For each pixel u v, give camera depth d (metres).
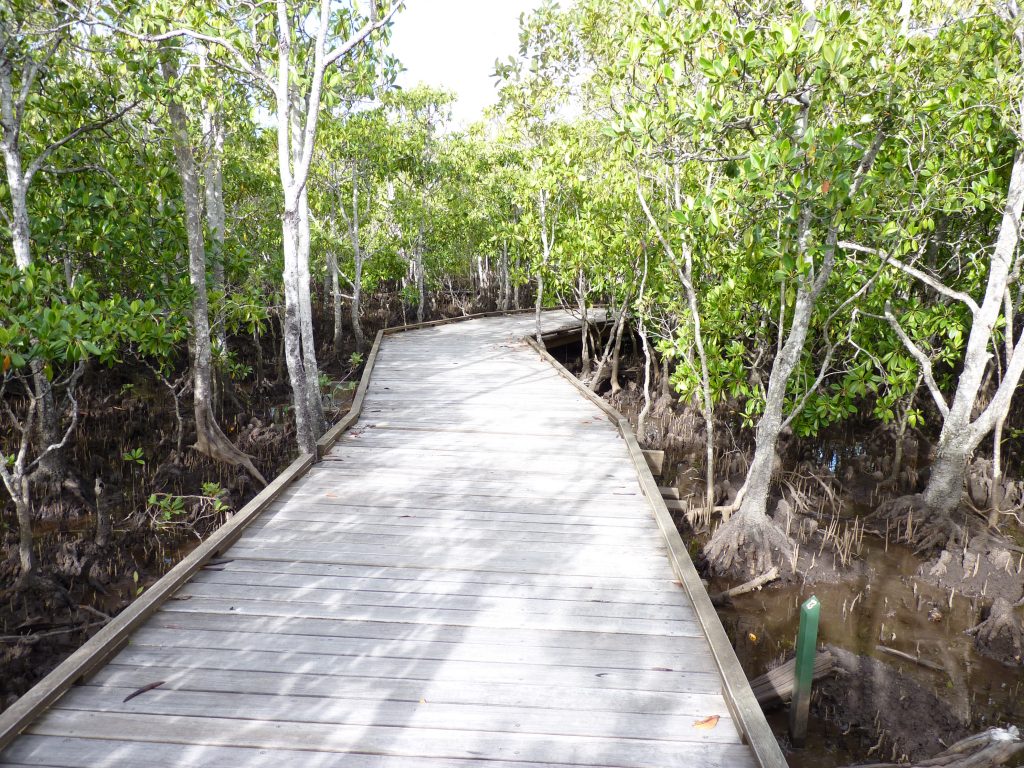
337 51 5.74
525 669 3.09
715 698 2.92
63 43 6.25
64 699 2.77
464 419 7.78
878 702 4.20
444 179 17.86
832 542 6.46
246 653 3.15
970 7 5.61
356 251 14.82
